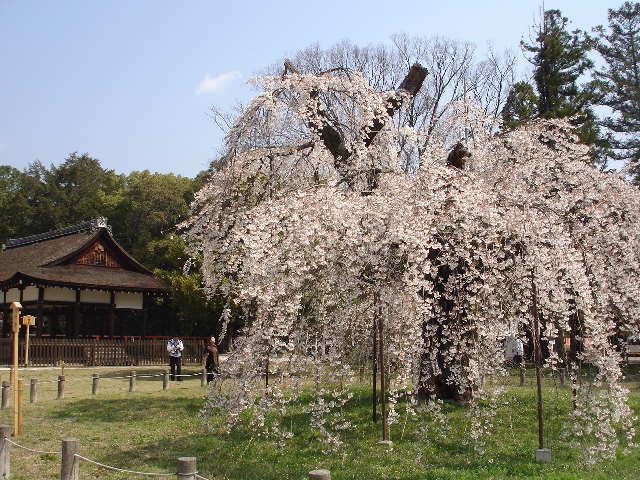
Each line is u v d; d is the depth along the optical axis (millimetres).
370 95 9922
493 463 6688
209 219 10164
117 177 49594
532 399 10062
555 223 7934
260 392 7547
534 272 7137
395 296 7125
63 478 5348
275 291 6770
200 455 7418
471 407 7508
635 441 7605
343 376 7723
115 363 21594
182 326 27750
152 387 15031
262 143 9805
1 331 26453
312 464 6809
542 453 6785
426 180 7574
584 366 9531
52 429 9242
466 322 8023
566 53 21922
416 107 23328
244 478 6355
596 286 8172
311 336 7223
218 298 19781
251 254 6992
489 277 7367
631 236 8977
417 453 7078
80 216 42625
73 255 24688
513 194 7871
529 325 7797
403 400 10219
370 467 6590
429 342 7914
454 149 10484
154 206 38188
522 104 22328
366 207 7562
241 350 7219
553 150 10500
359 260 7191
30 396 12344
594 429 7578
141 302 25922
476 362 7473
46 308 25938
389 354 7805
